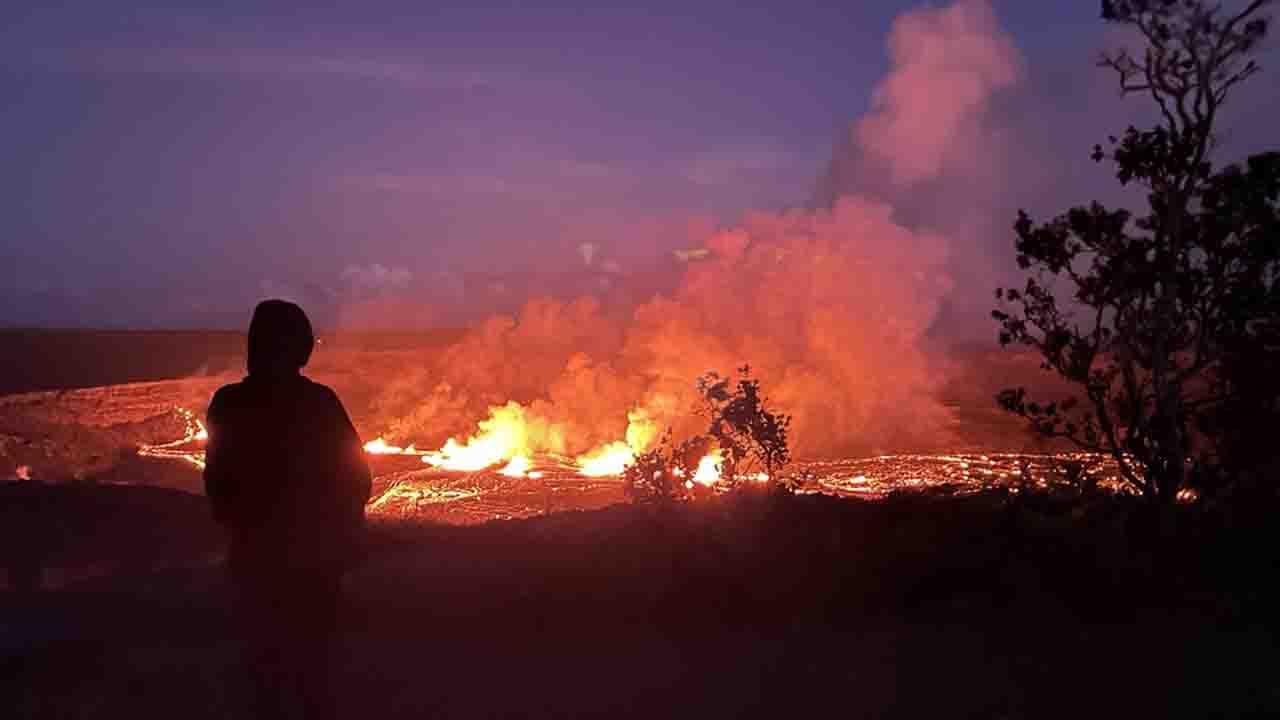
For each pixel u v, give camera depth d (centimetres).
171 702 652
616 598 918
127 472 4138
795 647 786
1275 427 1238
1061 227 1380
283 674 564
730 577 927
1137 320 1351
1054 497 1117
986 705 640
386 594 987
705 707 651
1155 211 1334
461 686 702
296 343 581
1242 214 1298
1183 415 1328
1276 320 1275
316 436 571
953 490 1155
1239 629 802
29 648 829
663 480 1299
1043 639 782
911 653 760
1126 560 907
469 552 1221
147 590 1120
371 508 3309
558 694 687
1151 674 693
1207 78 1304
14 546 1767
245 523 562
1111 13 1311
